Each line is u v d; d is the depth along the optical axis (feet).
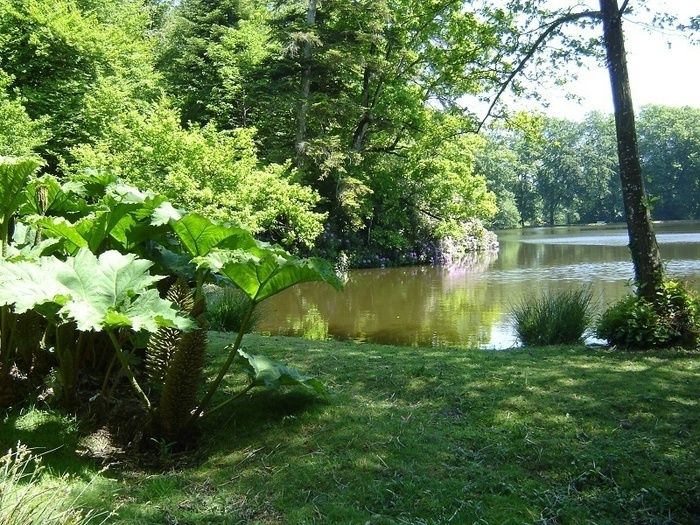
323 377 14.92
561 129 247.70
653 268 20.02
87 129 53.01
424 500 8.90
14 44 53.01
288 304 45.19
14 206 11.01
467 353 18.52
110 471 9.83
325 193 73.31
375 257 76.84
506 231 195.42
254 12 87.20
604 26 20.90
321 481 9.47
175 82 78.54
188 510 8.58
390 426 11.53
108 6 70.90
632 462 10.10
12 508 5.87
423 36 55.88
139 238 12.20
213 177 43.57
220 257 10.18
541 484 9.49
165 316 9.12
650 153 218.79
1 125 41.83
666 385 14.05
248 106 74.54
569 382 14.35
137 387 10.71
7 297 8.34
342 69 65.82
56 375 11.63
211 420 11.86
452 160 73.82
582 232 159.33
